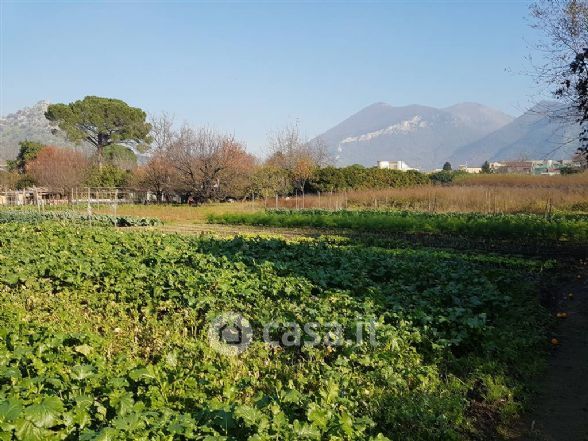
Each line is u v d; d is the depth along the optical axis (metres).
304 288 10.69
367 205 37.16
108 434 4.45
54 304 10.34
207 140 47.25
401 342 8.00
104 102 75.00
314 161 63.66
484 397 6.87
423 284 11.82
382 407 6.22
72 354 6.80
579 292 12.34
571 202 29.95
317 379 6.86
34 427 4.56
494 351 8.26
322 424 4.91
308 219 28.72
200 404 5.66
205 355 7.47
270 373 7.20
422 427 5.94
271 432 4.72
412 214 27.89
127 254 14.56
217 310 9.41
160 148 54.41
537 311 10.64
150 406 5.48
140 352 7.84
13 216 32.97
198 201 48.41
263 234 24.73
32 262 13.73
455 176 55.31
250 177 47.72
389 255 15.84
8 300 10.58
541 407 6.82
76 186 53.31
